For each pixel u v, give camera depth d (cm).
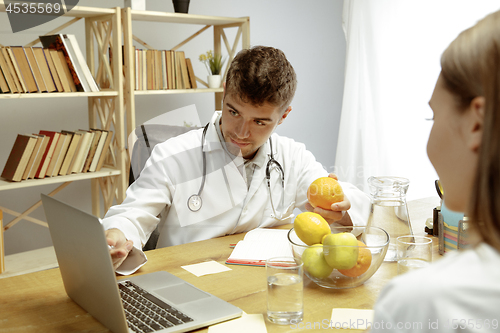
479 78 41
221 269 107
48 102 261
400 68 300
